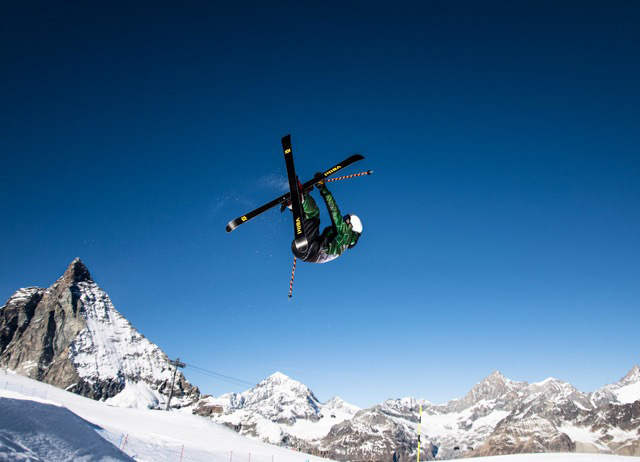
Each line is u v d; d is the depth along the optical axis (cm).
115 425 5881
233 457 6209
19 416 962
